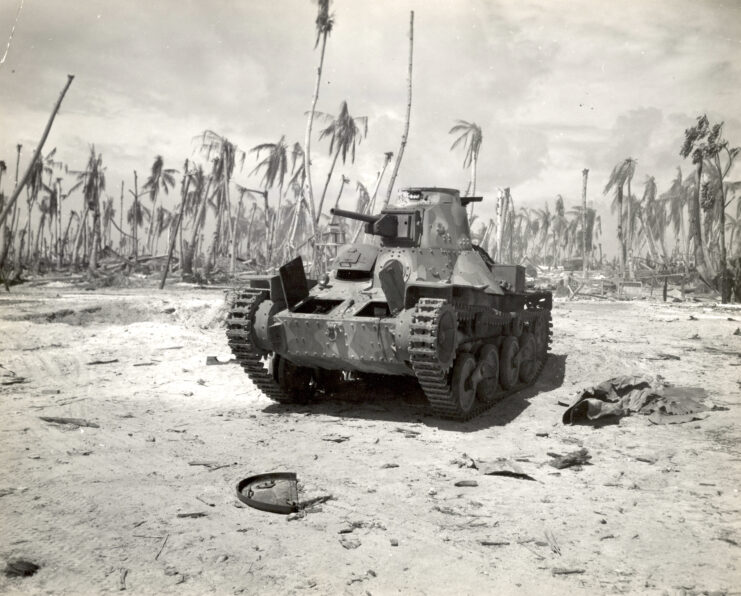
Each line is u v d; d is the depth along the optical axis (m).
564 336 17.58
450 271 10.49
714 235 38.44
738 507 5.86
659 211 51.28
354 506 5.78
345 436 8.33
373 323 8.80
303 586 4.29
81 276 42.88
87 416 9.00
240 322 9.41
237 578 4.37
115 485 6.18
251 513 5.57
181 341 15.74
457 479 6.61
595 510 5.76
